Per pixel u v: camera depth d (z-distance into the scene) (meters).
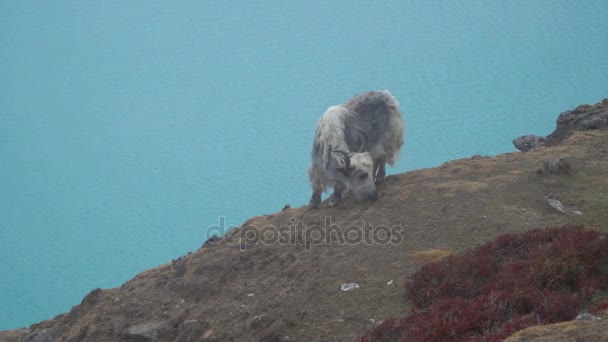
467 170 17.84
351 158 16.20
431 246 14.18
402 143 17.78
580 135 19.50
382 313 12.16
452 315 10.54
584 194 15.41
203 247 18.11
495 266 12.25
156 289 16.52
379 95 17.33
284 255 15.56
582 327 8.10
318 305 13.05
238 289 14.84
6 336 19.17
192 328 13.67
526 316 9.85
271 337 12.31
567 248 11.62
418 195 16.56
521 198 15.59
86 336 15.30
